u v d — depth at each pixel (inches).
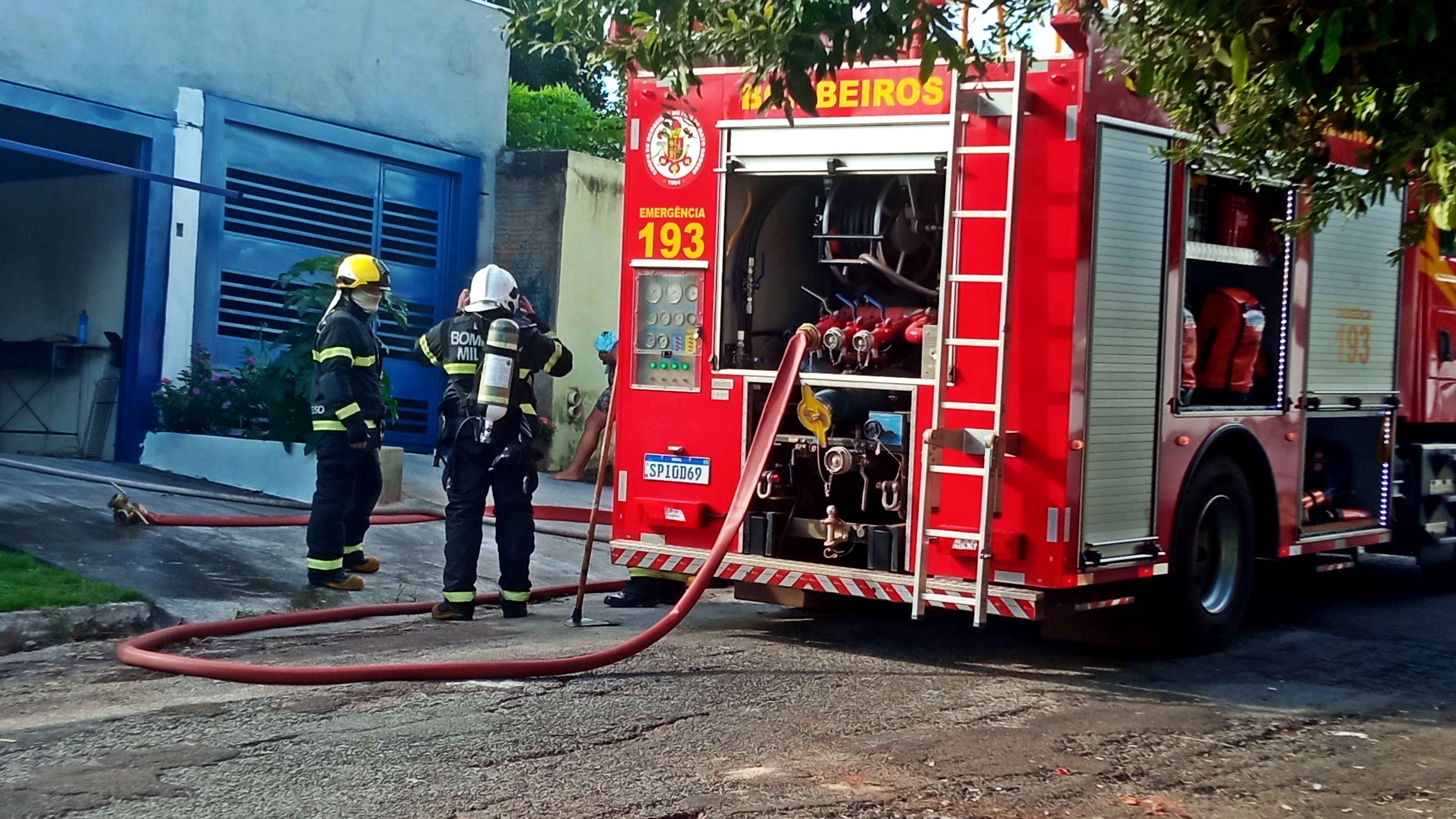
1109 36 220.7
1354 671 281.1
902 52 232.7
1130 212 257.9
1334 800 189.9
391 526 395.9
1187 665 280.7
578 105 864.3
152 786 172.9
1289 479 313.0
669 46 214.7
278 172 495.2
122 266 469.4
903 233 275.1
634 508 292.4
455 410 297.6
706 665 259.6
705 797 175.9
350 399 314.7
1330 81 196.4
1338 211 299.0
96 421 467.8
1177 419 273.6
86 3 437.4
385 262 534.3
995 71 248.8
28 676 233.5
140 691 224.1
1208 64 214.8
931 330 262.2
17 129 446.9
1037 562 249.4
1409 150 198.1
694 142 283.3
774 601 288.7
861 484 279.1
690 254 284.5
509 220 569.3
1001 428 244.8
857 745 205.3
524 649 267.3
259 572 323.6
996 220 250.1
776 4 200.1
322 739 197.3
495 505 304.5
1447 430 392.5
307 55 502.0
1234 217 292.0
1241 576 299.0
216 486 429.4
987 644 294.4
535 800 172.6
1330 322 322.3
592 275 576.4
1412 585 410.3
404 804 169.2
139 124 453.4
